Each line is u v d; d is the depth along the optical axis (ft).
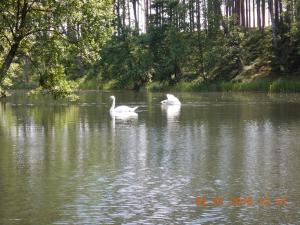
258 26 305.32
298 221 43.98
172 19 301.02
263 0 287.07
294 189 54.24
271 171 62.80
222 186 55.83
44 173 62.54
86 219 45.01
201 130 101.09
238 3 294.25
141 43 310.45
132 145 83.35
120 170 64.13
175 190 54.29
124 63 314.35
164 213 46.52
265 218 44.86
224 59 270.26
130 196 52.06
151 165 67.10
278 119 118.32
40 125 112.06
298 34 254.68
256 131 98.58
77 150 78.59
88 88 317.01
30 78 312.50
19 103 179.83
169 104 165.27
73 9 82.17
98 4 84.12
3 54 90.89
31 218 45.39
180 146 82.07
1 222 44.39
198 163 68.13
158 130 102.17
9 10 82.58
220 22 277.03
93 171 63.62
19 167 66.13
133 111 141.38
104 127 108.06
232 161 69.31
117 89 301.02
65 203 49.75
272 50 264.72
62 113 140.67
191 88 261.03
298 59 251.19
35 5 83.87
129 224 43.65
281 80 233.55
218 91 248.52
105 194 52.85
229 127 105.19
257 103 164.45
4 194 53.11
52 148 80.59
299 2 243.81
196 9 291.79
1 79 82.94
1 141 88.48
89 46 86.07
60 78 89.25
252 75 255.29
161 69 292.40
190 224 43.52
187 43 289.53
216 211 47.01
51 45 85.30
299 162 68.13
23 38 86.84
